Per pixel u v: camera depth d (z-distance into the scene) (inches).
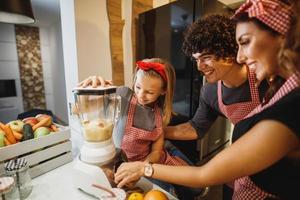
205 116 41.9
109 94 32.3
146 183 31.5
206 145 63.9
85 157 28.7
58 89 158.4
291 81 18.0
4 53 140.7
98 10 55.7
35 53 155.2
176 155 41.8
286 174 19.7
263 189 22.3
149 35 64.6
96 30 56.1
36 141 33.4
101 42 57.8
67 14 52.6
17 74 148.5
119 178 27.4
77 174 29.0
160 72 35.8
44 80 162.7
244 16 18.0
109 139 29.8
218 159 19.5
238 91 33.2
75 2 50.4
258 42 17.2
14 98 148.4
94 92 30.5
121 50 63.5
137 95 37.5
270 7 15.9
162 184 33.2
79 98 32.4
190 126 42.6
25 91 153.4
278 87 21.1
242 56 19.8
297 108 16.7
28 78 153.9
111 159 29.5
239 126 23.7
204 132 42.5
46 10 107.3
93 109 32.8
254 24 17.0
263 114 18.4
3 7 33.9
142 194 27.1
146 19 64.4
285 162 19.3
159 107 40.4
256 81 31.3
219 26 27.9
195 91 56.8
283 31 15.7
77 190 30.0
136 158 38.1
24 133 33.3
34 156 33.2
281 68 17.5
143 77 35.6
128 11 63.7
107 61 60.1
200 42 28.2
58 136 36.0
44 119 37.2
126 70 66.3
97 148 28.6
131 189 28.6
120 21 61.7
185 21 55.2
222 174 19.1
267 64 17.9
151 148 38.9
